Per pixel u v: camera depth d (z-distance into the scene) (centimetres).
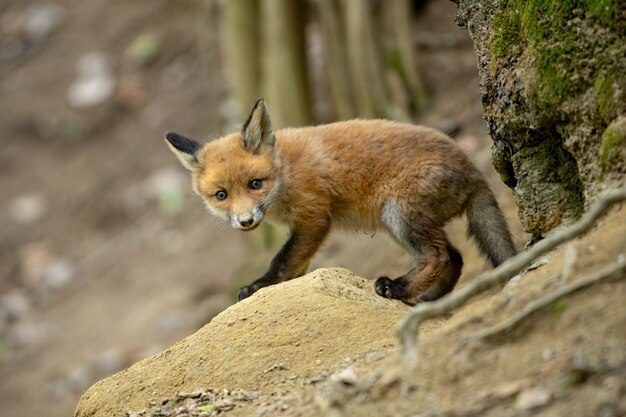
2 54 3703
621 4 776
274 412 708
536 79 856
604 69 797
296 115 2191
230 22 2239
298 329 862
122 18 3638
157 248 2748
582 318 621
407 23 2230
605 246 679
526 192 919
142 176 3052
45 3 3838
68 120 3334
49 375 2361
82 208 3033
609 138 771
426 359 659
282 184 1162
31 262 2877
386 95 2181
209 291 2428
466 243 1474
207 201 1216
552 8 840
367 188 1134
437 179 1089
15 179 3228
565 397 568
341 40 2205
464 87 2145
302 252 1163
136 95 3303
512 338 641
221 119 2556
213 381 834
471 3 957
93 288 2688
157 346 2269
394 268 1590
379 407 634
